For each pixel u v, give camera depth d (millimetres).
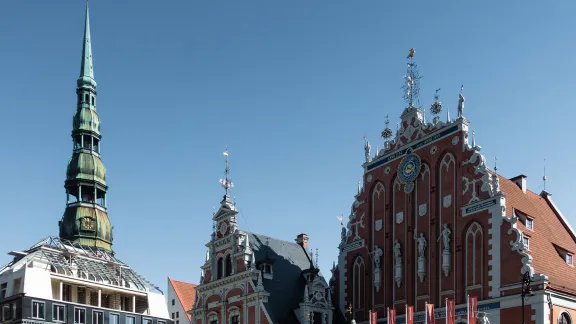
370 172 58812
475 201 48562
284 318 54844
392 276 54281
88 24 123562
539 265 45312
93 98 119500
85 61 120625
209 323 60281
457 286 48406
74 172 112250
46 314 81375
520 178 55500
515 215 48562
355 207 59594
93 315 87500
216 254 61750
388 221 55781
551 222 53469
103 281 92000
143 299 97875
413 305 51656
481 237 47625
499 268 45562
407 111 56438
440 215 51281
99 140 118062
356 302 57000
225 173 63281
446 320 44062
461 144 50781
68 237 108938
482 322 43094
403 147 56000
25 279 80750
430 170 53000
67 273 88125
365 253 57250
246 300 56500
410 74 57156
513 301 44094
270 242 62500
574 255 50594
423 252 51594
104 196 116000
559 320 43312
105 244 110875
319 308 55906
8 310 80875
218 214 62438
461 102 51500
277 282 57875
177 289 110250
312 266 58844
